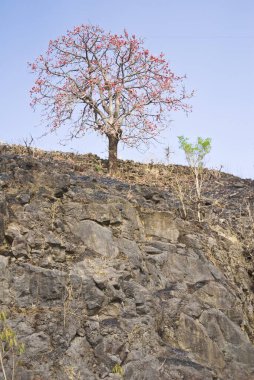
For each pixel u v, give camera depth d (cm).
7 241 772
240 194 1393
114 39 1557
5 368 645
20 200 836
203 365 744
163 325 772
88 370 671
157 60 1578
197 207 1107
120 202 906
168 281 848
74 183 929
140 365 693
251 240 1055
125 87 1556
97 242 830
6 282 724
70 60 1571
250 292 948
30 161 987
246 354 807
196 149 1203
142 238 895
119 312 749
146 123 1521
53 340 684
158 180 1437
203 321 805
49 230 816
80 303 736
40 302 722
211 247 959
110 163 1452
